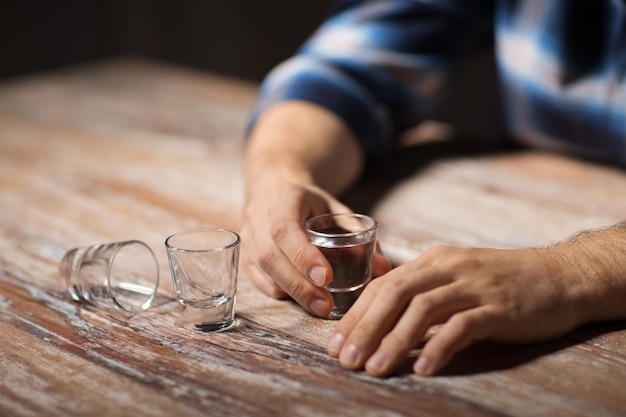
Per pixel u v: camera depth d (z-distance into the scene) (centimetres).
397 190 100
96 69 169
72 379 65
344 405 60
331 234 73
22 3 264
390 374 63
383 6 113
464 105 218
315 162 96
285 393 62
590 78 102
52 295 79
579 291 67
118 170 111
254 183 89
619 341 67
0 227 94
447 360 63
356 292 72
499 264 67
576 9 101
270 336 70
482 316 64
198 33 256
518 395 61
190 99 143
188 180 106
